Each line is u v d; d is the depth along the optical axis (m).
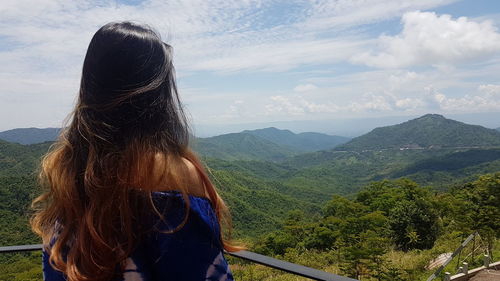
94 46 0.91
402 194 40.41
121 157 0.80
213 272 0.79
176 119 0.94
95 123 0.84
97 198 0.78
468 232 18.80
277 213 89.25
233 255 1.77
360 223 29.52
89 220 0.77
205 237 0.79
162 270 0.76
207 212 0.81
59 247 0.82
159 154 0.83
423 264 17.23
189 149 0.93
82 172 0.84
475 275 11.22
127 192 0.77
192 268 0.76
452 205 29.44
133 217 0.76
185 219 0.77
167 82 0.93
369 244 22.02
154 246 0.76
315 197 141.00
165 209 0.76
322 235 30.02
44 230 0.91
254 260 1.70
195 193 0.82
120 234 0.76
